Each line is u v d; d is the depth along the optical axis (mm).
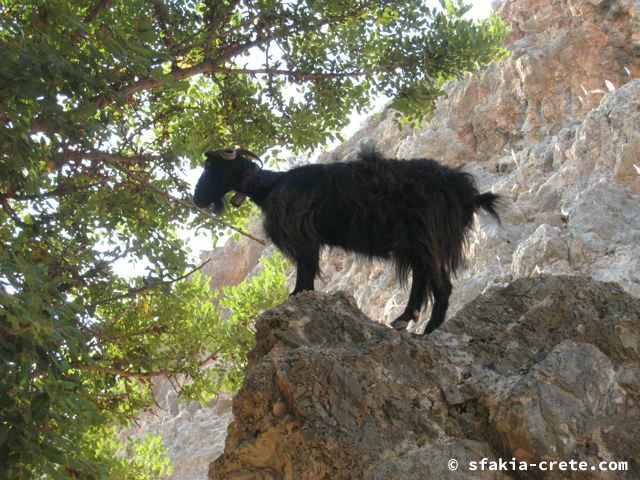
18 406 6242
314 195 7344
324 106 12430
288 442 4914
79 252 9211
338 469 4711
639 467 4605
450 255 6879
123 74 9898
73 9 8938
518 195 17391
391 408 4930
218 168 8234
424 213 6867
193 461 20453
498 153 19703
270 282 13195
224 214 12188
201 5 12484
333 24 12266
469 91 20828
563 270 13750
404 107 12508
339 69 12156
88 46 8008
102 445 12914
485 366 5277
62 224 8750
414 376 5102
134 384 12695
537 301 5547
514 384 4879
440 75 12844
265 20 11734
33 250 8930
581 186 15805
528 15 21234
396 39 12328
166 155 10156
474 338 5469
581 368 4855
